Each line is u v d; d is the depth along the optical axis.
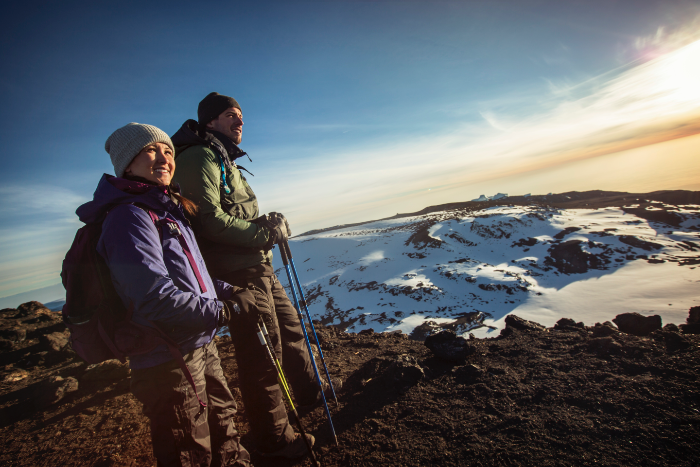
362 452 1.98
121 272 1.26
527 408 2.04
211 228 1.86
